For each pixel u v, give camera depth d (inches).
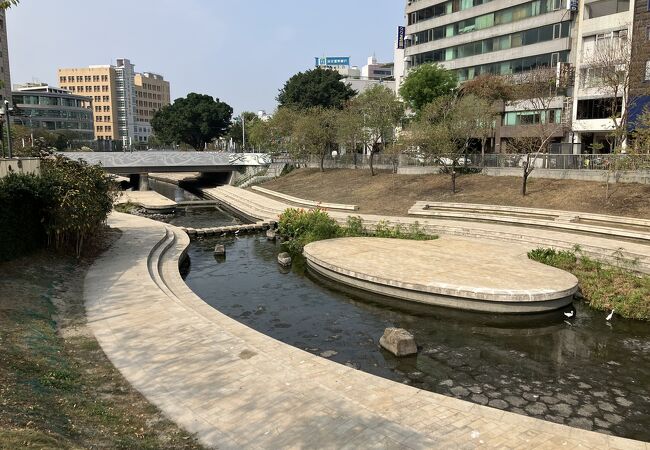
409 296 603.2
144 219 1176.2
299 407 299.7
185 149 4119.1
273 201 1606.8
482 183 1288.1
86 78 5620.1
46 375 317.7
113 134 5703.7
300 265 827.4
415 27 2498.8
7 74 2883.9
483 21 2108.8
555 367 437.7
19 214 597.3
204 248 979.9
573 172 1145.4
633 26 1323.8
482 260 706.2
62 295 527.5
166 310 488.7
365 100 1686.8
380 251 781.3
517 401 377.7
